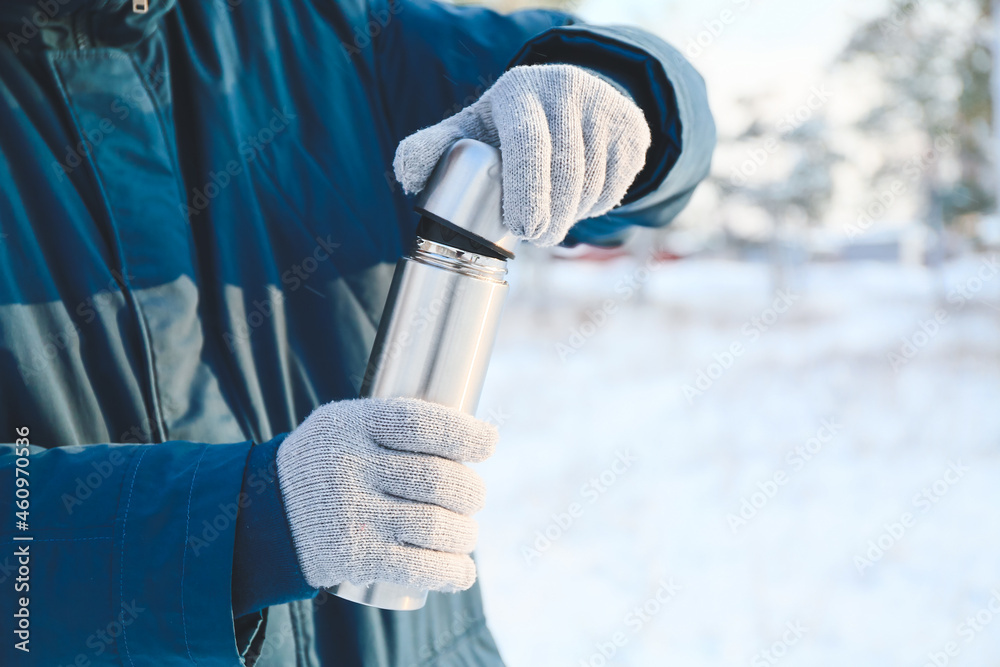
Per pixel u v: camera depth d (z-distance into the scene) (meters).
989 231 18.78
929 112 19.16
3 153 0.71
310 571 0.60
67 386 0.72
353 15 0.89
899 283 18.88
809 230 21.78
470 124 0.69
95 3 0.69
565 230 0.65
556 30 0.79
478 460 0.63
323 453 0.60
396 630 0.89
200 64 0.80
